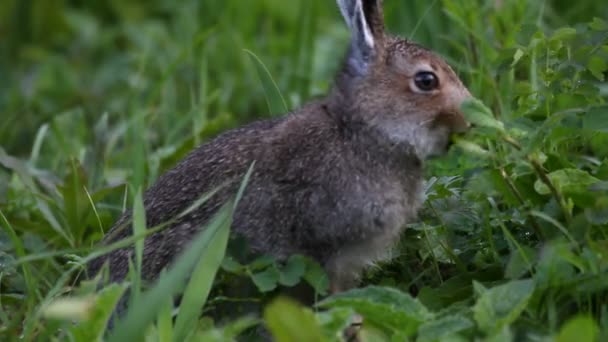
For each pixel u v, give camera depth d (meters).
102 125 15.37
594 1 17.05
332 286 11.24
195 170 11.33
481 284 9.84
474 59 14.39
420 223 11.41
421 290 10.48
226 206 10.23
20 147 16.94
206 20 18.75
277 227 11.08
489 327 9.18
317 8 18.11
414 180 11.31
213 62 17.69
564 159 10.92
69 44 20.95
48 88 18.91
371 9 11.38
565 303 9.77
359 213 11.04
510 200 10.84
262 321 10.10
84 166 14.52
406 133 11.14
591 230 10.12
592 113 10.47
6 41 20.89
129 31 19.64
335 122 11.22
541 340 8.98
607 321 9.38
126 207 12.72
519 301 9.34
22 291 11.65
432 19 15.78
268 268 10.41
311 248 11.12
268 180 11.09
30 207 13.12
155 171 13.67
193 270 10.32
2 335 10.11
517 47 11.36
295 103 16.31
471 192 11.16
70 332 9.42
